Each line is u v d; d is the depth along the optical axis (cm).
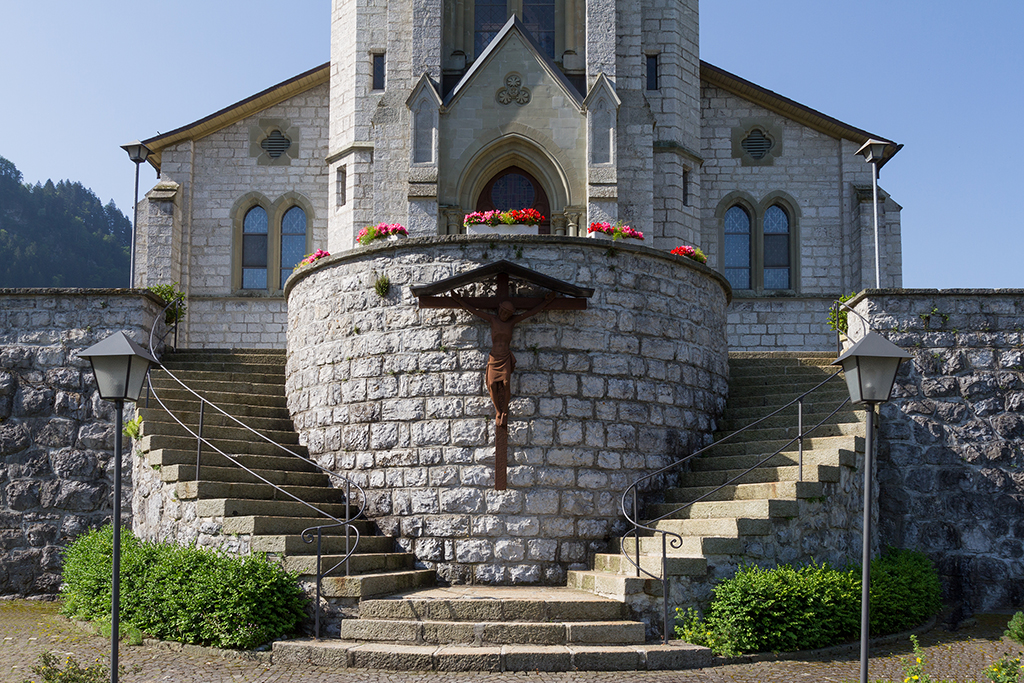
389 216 2275
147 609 1124
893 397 1520
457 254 1351
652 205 2280
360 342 1385
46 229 8456
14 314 1658
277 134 2589
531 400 1300
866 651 828
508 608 1062
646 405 1361
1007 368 1516
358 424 1366
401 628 1047
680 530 1207
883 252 2473
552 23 2453
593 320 1339
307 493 1327
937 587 1359
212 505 1200
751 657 1042
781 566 1130
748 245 2559
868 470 866
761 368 1666
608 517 1300
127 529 1444
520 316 1291
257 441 1434
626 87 2322
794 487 1189
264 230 2575
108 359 899
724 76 2545
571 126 2200
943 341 1529
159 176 2588
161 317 1756
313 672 975
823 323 2500
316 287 1476
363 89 2380
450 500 1286
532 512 1275
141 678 943
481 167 2222
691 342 1447
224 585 1077
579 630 1038
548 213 2272
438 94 2195
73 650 1077
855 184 2530
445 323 1330
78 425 1623
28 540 1590
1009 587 1459
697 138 2459
